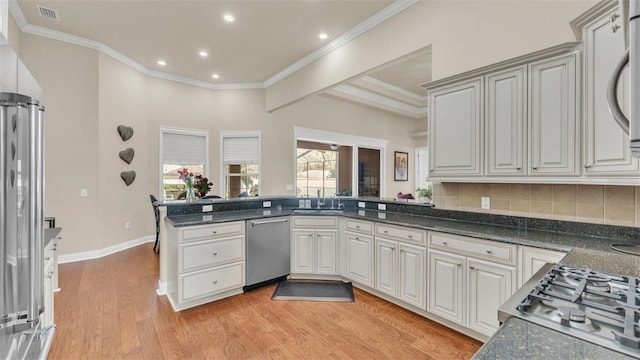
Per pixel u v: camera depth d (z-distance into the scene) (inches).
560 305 34.9
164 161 208.7
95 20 140.8
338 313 103.7
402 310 105.8
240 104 229.3
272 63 189.5
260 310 105.8
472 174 92.5
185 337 88.0
